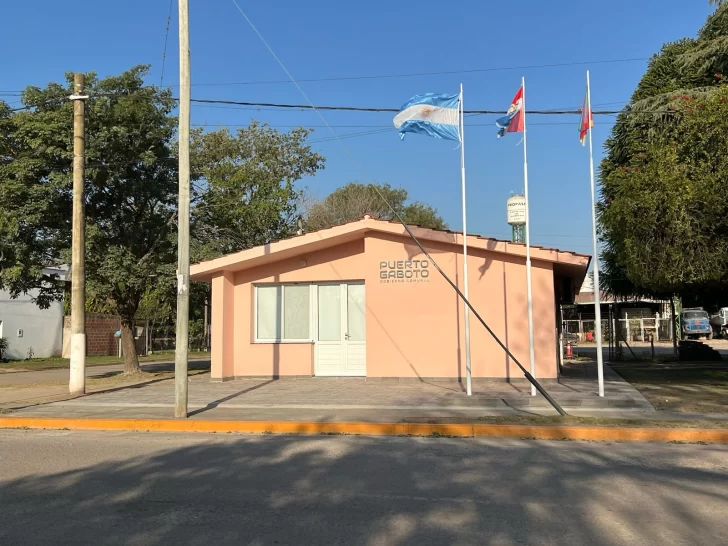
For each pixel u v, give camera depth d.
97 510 5.94
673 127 15.67
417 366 15.86
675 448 8.91
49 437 10.12
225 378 16.92
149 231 19.42
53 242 17.95
